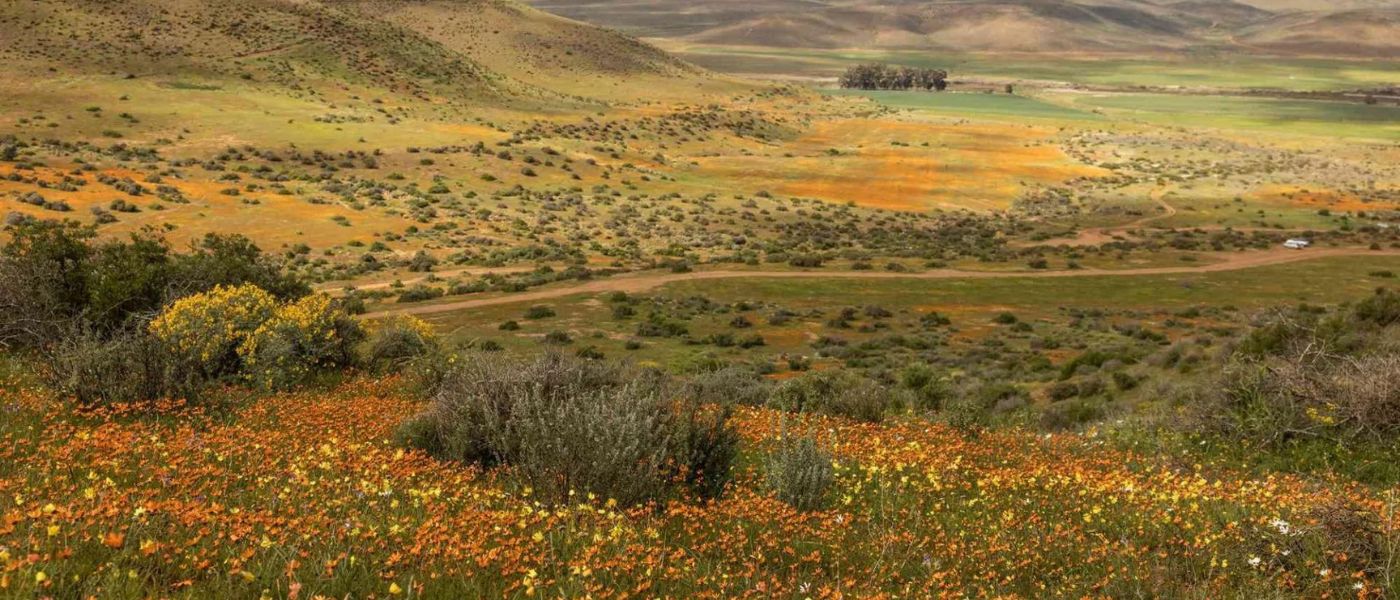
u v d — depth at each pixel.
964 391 34.31
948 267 127.12
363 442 9.17
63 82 192.12
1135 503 8.38
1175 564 6.41
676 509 6.74
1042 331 85.12
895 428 14.20
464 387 9.78
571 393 9.00
